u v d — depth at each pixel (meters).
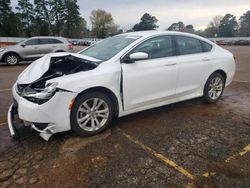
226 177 2.61
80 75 3.29
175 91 4.30
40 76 3.44
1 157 2.97
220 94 5.14
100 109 3.56
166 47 4.19
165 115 4.36
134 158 2.95
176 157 2.98
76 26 75.56
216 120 4.15
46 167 2.77
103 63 3.55
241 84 7.21
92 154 3.04
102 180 2.55
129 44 3.85
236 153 3.09
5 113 4.48
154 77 3.92
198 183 2.51
